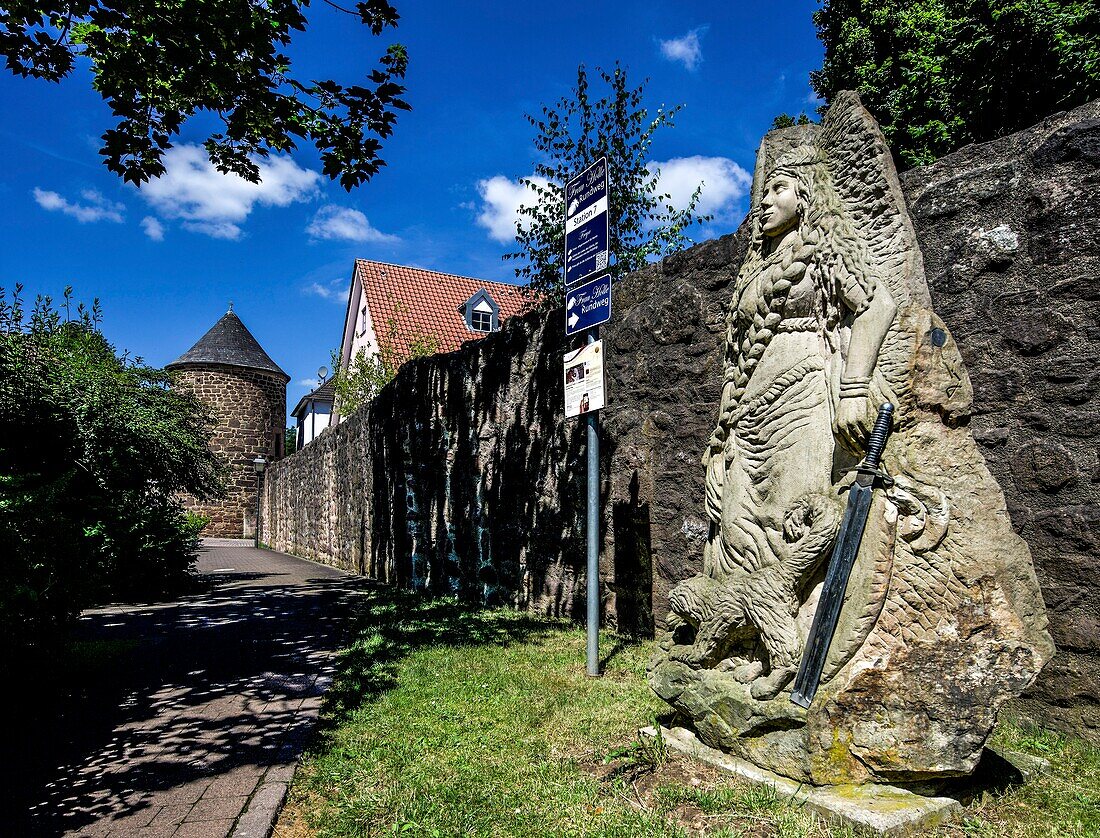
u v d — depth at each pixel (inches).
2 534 178.9
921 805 98.3
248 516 1343.5
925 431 101.6
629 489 252.2
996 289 147.0
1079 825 98.8
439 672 207.3
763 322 125.9
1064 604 134.8
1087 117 135.7
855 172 113.6
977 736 98.1
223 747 151.5
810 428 115.6
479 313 992.2
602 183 204.1
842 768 102.0
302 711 175.6
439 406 413.4
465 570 373.1
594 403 201.9
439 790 123.3
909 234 107.4
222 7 214.8
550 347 306.7
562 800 116.3
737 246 208.8
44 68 235.6
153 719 171.9
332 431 704.4
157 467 425.4
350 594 417.4
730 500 129.3
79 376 391.2
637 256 506.9
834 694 100.8
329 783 131.1
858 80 510.9
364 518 559.5
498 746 144.9
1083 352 134.3
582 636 251.3
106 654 238.2
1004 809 103.5
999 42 367.6
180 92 241.3
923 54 427.8
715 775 118.0
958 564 98.9
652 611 238.8
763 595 115.1
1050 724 135.9
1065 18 349.4
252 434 1363.2
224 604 373.1
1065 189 137.7
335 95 257.9
